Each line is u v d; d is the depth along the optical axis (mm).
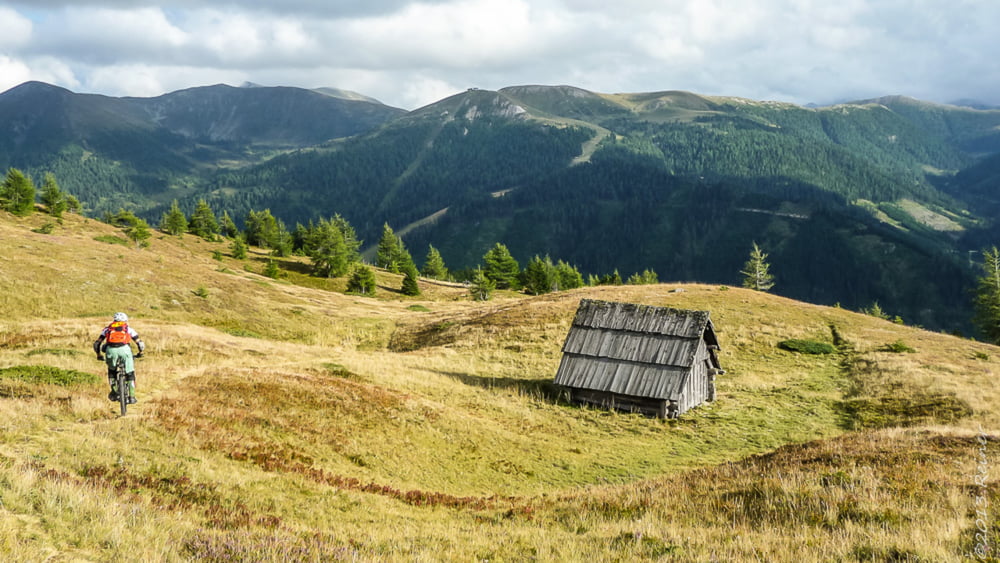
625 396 39750
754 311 64812
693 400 40688
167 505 12648
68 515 10289
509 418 34875
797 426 36656
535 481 24469
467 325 65750
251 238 165500
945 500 14578
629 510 16562
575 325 43281
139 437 17016
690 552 12102
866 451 20578
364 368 39812
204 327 57688
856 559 11391
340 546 11914
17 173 119688
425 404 31281
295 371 35219
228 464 17312
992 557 10930
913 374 44438
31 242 73750
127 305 63969
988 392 39375
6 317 53094
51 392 20062
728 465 22234
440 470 23531
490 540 13820
